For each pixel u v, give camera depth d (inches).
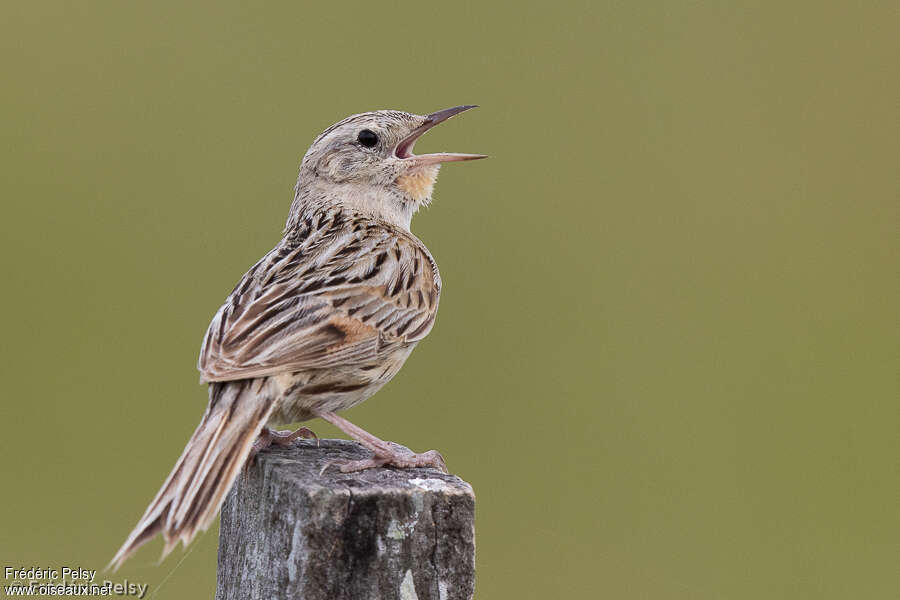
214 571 532.1
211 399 365.7
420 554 320.2
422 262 444.1
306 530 315.6
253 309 384.5
